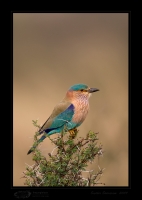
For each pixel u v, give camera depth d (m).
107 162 18.22
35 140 10.82
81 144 10.65
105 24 31.33
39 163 10.45
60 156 10.40
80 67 28.58
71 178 10.36
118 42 30.44
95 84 26.25
